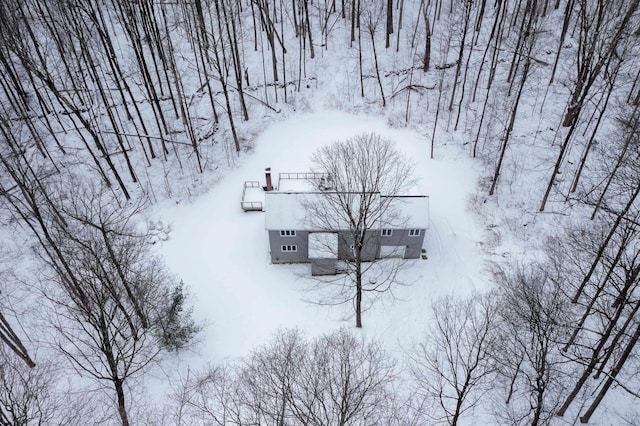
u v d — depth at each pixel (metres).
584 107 42.38
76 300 27.83
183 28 53.91
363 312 33.16
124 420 26.73
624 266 25.61
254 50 52.66
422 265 36.25
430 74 49.19
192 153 45.16
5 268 36.31
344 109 48.31
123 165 44.25
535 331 26.80
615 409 27.91
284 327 32.62
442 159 42.94
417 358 30.41
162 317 29.75
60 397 29.45
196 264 36.97
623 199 36.19
